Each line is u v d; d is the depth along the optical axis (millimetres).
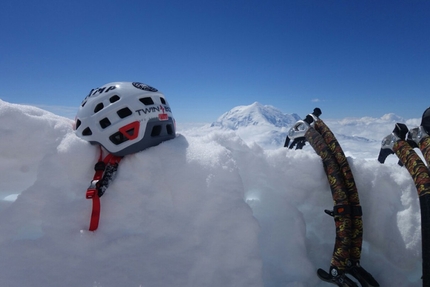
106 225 1342
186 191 1398
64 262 1217
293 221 1742
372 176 1810
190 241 1322
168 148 1518
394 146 1839
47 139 1481
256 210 1865
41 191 1360
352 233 1632
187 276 1234
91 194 1271
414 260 1551
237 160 1793
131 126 1433
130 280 1191
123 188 1422
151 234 1341
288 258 1646
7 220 1298
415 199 1658
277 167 1878
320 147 1884
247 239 1343
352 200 1687
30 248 1232
